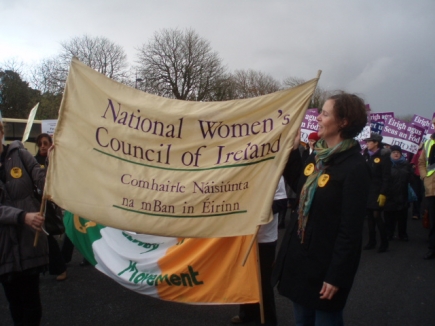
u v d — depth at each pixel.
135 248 3.66
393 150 7.39
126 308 4.20
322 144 2.52
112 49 43.06
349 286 2.21
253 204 2.76
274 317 3.41
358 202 2.19
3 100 35.25
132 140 2.84
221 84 41.66
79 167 2.83
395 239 7.65
